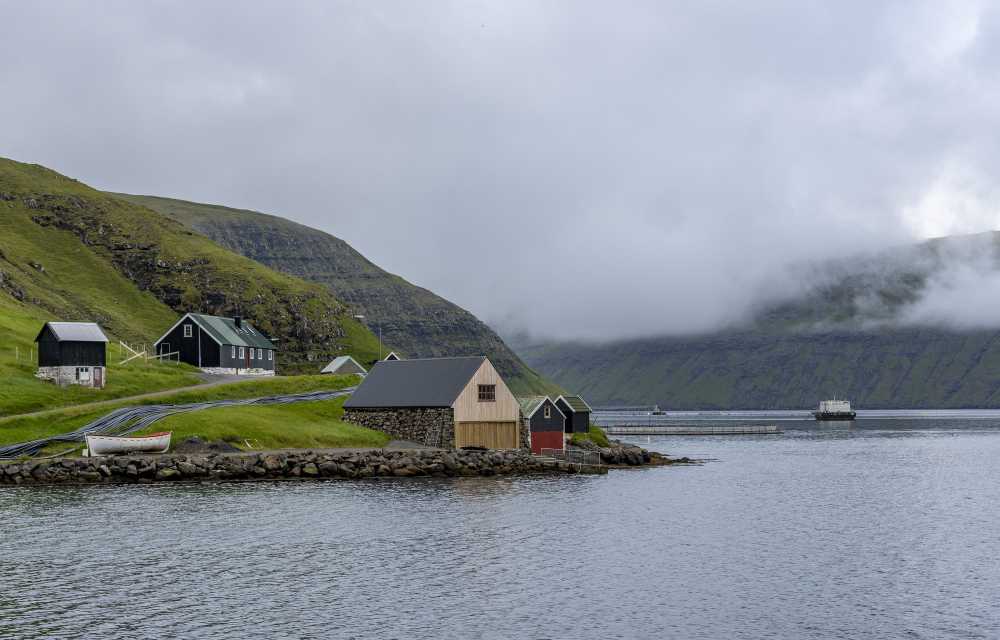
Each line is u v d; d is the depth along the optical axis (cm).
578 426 15200
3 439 11294
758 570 6038
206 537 7012
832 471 13150
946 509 8944
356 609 5091
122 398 14888
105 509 8312
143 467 10344
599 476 11875
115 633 4669
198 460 10556
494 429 12888
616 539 7081
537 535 7206
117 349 18825
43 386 14438
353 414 13362
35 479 10062
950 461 15362
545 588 5550
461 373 12812
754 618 4956
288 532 7238
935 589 5562
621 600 5297
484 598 5322
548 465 12069
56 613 4994
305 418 13362
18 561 6178
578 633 4706
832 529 7638
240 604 5178
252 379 16788
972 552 6675
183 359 19988
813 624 4862
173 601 5231
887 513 8625
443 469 11362
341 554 6444
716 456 16850
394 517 7994
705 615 5003
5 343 16588
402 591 5472
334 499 9044
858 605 5212
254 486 10019
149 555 6375
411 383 13212
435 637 4641
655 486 10700
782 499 9619
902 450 18675
